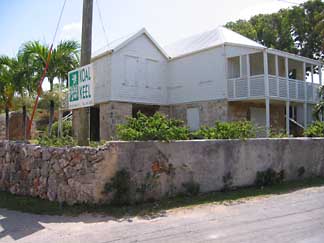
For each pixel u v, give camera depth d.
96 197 7.20
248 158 9.70
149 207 7.31
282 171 10.59
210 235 5.43
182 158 8.32
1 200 8.52
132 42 21.44
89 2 9.02
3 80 16.23
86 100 8.27
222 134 9.65
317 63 23.61
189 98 22.00
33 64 15.39
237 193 8.79
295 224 5.99
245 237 5.29
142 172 7.68
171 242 5.12
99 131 22.12
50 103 16.08
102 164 7.24
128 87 21.14
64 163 7.66
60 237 5.57
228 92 20.06
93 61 22.02
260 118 22.33
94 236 5.55
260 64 22.42
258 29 34.12
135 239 5.32
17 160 9.11
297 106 24.16
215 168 8.92
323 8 31.56
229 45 20.09
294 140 11.19
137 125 8.40
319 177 11.87
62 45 15.03
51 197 7.84
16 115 21.86
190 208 7.30
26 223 6.47
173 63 23.11
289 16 32.62
